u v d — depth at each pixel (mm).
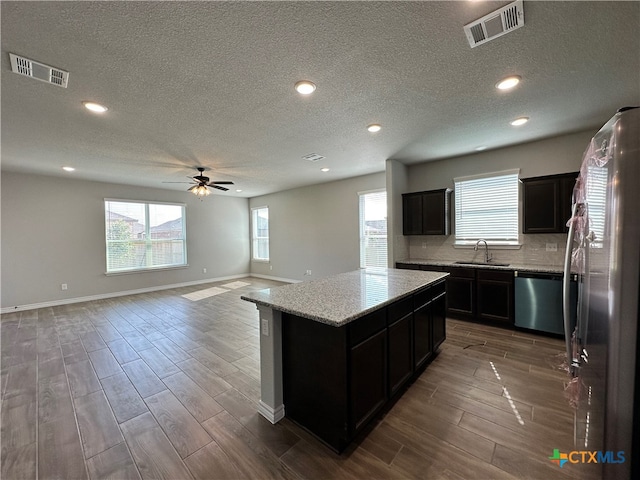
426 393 2299
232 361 2957
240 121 2896
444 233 4473
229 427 1947
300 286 2537
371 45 1782
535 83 2299
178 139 3383
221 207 8148
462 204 4559
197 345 3385
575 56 1942
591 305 1194
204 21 1534
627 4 1481
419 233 4754
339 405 1701
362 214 5980
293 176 5789
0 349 3301
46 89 2189
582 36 1734
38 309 5082
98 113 2633
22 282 5078
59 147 3600
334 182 6422
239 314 4695
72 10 1429
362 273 3309
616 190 948
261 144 3646
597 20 1598
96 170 4906
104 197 6000
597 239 1127
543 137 3648
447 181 4688
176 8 1435
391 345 2127
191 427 1946
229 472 1572
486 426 1902
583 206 1354
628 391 933
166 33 1622
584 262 1328
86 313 4797
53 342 3500
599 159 1116
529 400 2178
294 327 1984
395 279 2875
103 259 5996
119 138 3305
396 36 1704
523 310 3566
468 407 2109
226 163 4594
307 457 1676
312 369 1861
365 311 1757
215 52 1809
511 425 1905
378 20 1565
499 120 3057
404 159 4652
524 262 4020
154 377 2629
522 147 3949
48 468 1609
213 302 5527
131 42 1688
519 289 3592
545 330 3408
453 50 1854
